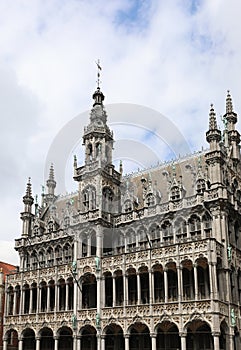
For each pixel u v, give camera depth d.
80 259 52.56
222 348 42.00
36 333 54.28
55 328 52.50
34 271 57.78
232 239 46.28
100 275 50.09
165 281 44.91
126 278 48.16
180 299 43.06
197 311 41.47
